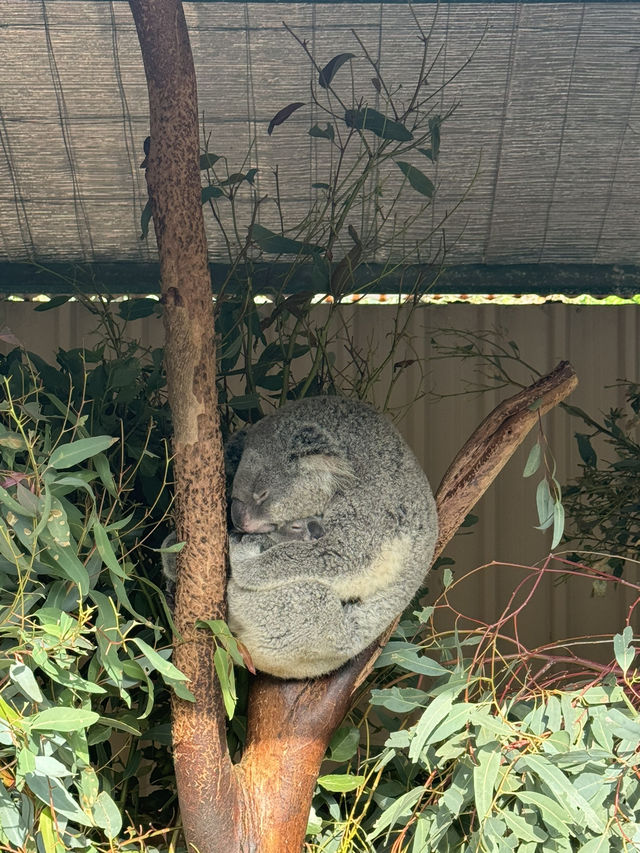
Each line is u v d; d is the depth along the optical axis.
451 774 2.42
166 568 2.44
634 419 3.89
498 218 4.04
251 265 3.61
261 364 3.49
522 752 2.19
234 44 3.37
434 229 3.78
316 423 2.61
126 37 3.31
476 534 4.28
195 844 2.12
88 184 3.82
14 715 1.86
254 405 3.25
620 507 3.91
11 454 2.17
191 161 2.06
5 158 3.70
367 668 2.45
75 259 4.13
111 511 2.35
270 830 2.18
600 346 4.39
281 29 3.32
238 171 3.81
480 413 4.32
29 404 2.28
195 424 2.07
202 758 2.10
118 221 3.98
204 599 2.09
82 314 4.24
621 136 3.68
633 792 2.13
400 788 2.60
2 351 4.04
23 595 2.05
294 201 3.96
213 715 2.12
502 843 2.08
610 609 4.25
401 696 2.39
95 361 3.02
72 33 3.29
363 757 3.30
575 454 4.35
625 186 3.88
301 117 3.62
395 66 3.47
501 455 2.68
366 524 2.42
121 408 3.10
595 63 3.43
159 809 3.02
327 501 2.56
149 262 4.18
